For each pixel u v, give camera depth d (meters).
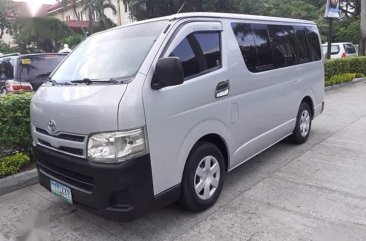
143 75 3.19
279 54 5.13
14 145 5.07
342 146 5.96
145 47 3.51
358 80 14.81
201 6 22.45
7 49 32.41
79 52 4.22
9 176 4.79
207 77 3.72
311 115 6.35
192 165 3.62
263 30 4.85
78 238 3.51
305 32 6.06
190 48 3.65
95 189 3.12
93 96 3.16
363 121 7.70
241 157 4.41
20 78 7.90
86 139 3.12
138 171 3.08
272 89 4.90
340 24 29.39
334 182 4.48
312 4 32.06
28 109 5.12
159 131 3.22
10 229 3.76
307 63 5.98
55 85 3.80
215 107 3.83
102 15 32.56
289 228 3.46
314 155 5.55
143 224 3.66
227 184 4.55
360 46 19.20
